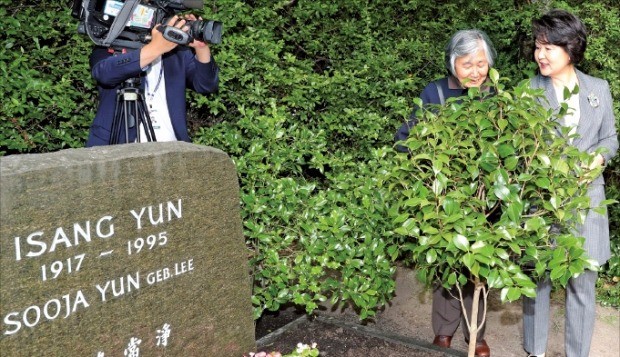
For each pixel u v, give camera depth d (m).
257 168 4.07
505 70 5.97
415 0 5.79
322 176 5.27
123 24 3.29
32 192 2.61
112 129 3.49
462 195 3.05
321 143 4.40
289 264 4.08
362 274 4.09
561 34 3.72
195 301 3.30
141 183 2.97
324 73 5.49
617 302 5.61
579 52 3.78
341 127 4.97
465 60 3.73
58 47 4.34
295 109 4.98
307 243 3.99
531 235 3.17
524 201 3.21
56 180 2.67
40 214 2.64
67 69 4.22
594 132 3.88
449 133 3.16
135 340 3.06
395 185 3.47
